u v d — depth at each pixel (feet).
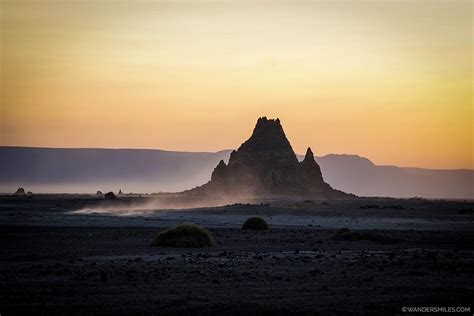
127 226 541.34
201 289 203.41
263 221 531.09
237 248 349.20
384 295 195.11
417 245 385.29
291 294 196.03
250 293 197.06
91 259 283.38
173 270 244.63
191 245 348.59
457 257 306.55
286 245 372.58
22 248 335.67
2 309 171.42
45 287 205.05
